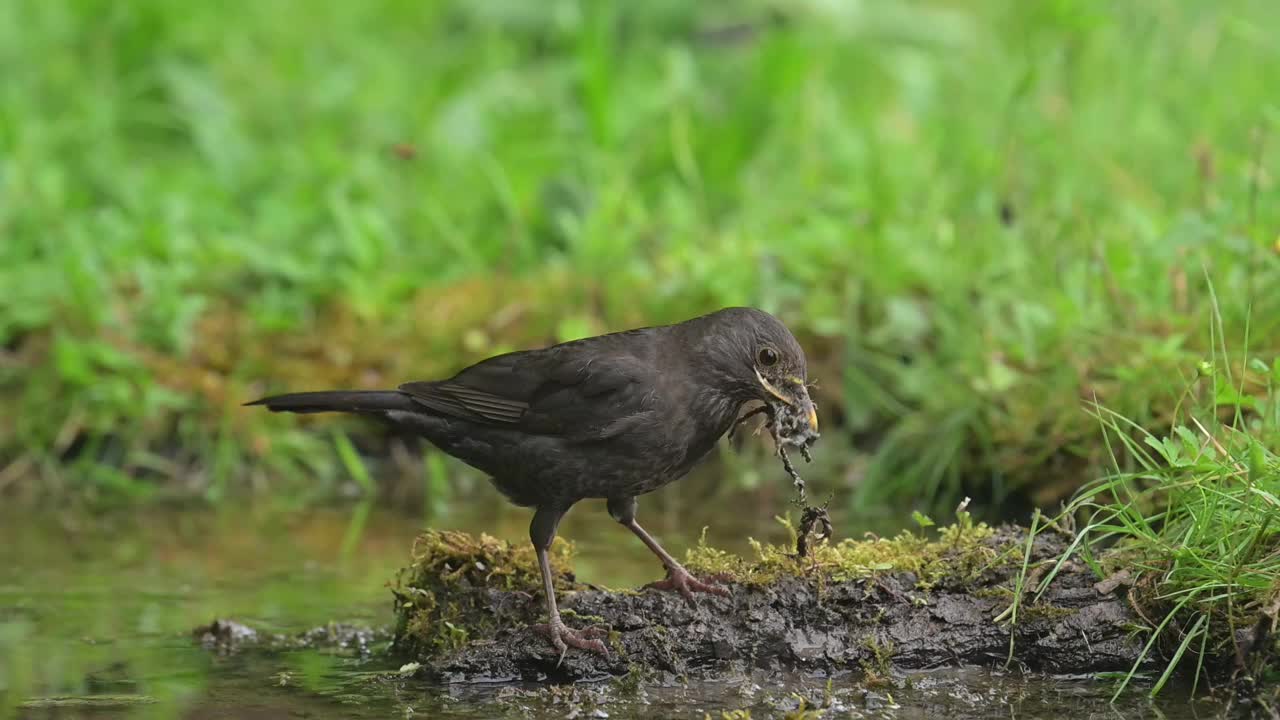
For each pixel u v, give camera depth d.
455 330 13.66
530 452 8.50
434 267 15.06
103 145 16.78
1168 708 7.52
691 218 15.23
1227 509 7.88
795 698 7.77
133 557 10.51
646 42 19.06
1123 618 8.05
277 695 7.89
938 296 12.89
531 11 20.22
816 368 12.95
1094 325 11.31
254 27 20.00
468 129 17.00
